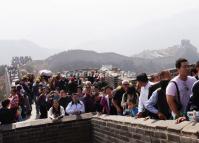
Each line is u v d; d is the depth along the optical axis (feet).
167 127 19.12
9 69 120.16
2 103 36.19
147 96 24.30
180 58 19.70
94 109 41.04
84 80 86.99
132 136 24.77
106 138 31.09
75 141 35.42
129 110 31.68
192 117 17.92
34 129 33.91
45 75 69.41
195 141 16.58
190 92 19.56
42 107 49.96
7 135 32.73
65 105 44.80
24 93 59.00
